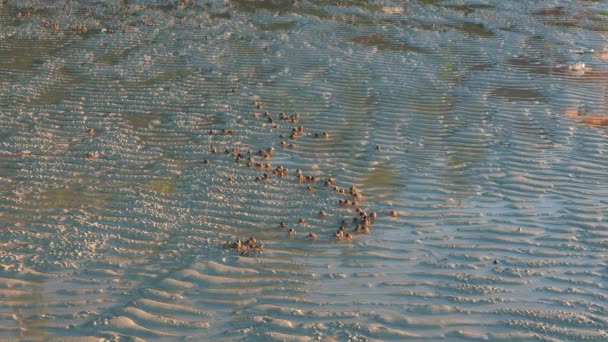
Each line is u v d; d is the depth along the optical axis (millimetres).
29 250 9984
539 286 9219
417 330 8336
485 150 13844
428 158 13477
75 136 14328
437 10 26719
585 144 14062
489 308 8742
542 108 16188
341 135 14617
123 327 8320
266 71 18891
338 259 9891
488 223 10938
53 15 25266
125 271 9508
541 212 11312
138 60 19641
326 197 11805
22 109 15719
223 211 11258
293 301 8859
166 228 10680
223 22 24516
